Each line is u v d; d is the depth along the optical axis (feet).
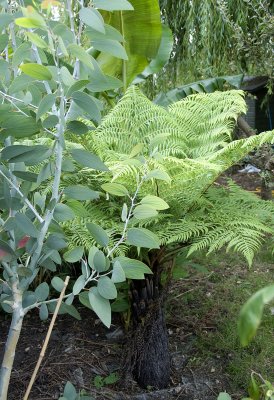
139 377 7.52
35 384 7.45
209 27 16.33
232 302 10.41
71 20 4.08
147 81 18.37
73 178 6.71
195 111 8.52
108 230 6.22
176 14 17.71
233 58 16.84
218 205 7.29
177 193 6.77
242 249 6.07
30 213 4.63
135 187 6.48
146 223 6.52
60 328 9.39
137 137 8.16
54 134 4.01
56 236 4.51
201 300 10.53
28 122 3.96
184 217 7.00
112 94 11.66
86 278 4.76
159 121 8.16
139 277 4.72
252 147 6.52
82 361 8.15
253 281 11.59
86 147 6.68
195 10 16.99
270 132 5.93
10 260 4.27
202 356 8.34
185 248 7.16
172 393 7.34
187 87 14.46
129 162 4.99
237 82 14.58
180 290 11.05
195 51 17.62
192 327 9.32
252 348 8.50
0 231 4.39
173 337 8.99
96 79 4.25
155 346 7.41
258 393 4.58
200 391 7.41
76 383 7.49
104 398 7.14
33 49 4.02
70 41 3.85
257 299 1.81
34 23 3.36
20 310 4.50
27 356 8.30
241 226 6.59
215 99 8.37
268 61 13.62
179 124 8.50
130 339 7.43
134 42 11.68
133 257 7.02
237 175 27.61
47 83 4.01
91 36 4.07
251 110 28.96
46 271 9.17
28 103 4.14
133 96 8.34
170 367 7.85
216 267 12.55
